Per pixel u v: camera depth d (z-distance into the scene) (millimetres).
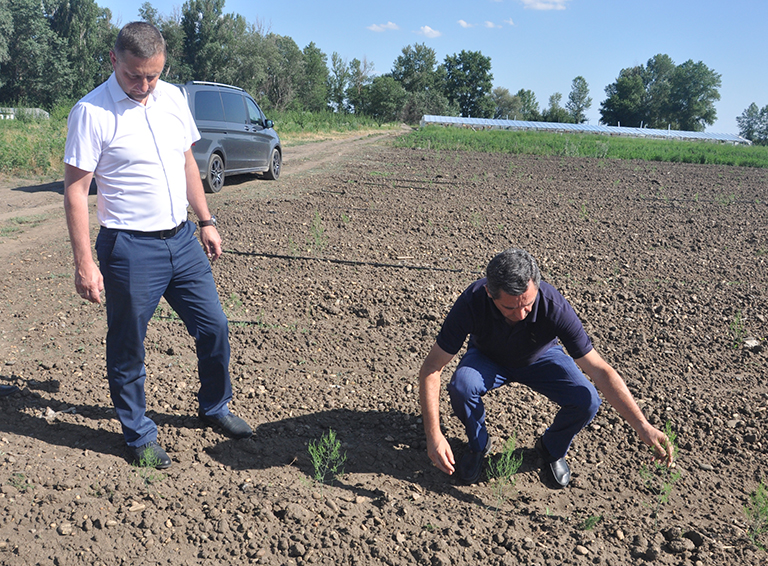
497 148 23672
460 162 17516
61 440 3008
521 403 3664
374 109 82312
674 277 6367
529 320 2660
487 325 2744
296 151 19391
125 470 2770
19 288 5316
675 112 108438
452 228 8320
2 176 11688
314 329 4703
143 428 2873
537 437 3338
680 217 9742
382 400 3693
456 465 3016
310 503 2615
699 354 4473
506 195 11438
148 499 2564
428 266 6484
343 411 3545
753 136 112312
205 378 3111
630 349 4520
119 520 2410
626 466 3133
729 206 11047
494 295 2473
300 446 3137
